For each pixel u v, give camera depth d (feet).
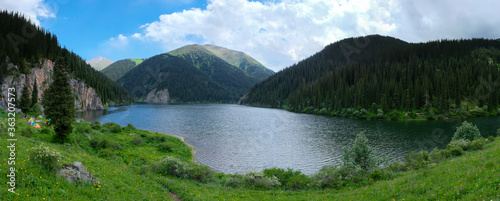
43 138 141.08
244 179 89.25
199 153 185.37
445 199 38.91
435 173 59.41
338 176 87.45
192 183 84.28
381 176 82.48
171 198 59.11
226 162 163.12
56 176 44.57
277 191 79.46
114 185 53.42
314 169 148.05
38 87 448.24
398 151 181.57
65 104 143.74
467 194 37.50
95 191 44.93
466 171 50.08
